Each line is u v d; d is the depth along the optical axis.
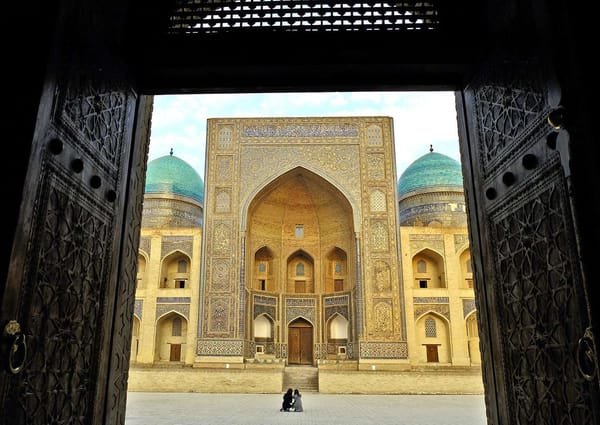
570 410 2.10
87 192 2.56
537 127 2.35
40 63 2.07
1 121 2.00
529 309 2.46
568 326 2.11
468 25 3.12
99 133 2.71
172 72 3.16
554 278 2.22
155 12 3.22
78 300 2.46
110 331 2.83
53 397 2.22
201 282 22.67
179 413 12.50
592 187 1.87
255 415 12.31
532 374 2.42
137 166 3.36
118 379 2.99
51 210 2.21
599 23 1.95
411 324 22.83
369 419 11.69
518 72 2.54
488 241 2.94
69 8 2.28
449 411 13.51
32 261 2.03
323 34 3.09
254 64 3.07
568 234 2.09
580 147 1.92
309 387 21.45
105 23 2.74
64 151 2.31
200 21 3.22
